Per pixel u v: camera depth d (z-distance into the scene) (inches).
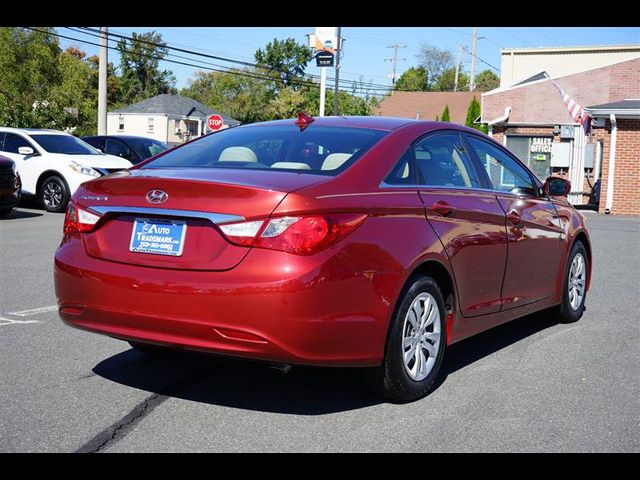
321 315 153.4
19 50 2038.6
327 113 2185.0
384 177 177.6
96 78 2623.0
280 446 150.3
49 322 248.2
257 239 152.9
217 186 157.8
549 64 1635.1
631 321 275.6
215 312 153.1
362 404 176.4
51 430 156.0
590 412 174.2
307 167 177.3
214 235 157.4
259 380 192.9
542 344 239.3
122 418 163.9
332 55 1184.2
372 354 164.7
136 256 164.7
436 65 4042.8
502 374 204.5
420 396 181.0
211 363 207.0
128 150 767.1
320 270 152.7
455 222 191.8
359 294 159.8
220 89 3442.4
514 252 220.5
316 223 153.9
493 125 1134.4
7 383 185.3
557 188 248.7
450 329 193.5
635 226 705.6
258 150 191.3
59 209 633.0
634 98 1127.0
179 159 196.1
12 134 662.5
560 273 256.8
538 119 1111.0
